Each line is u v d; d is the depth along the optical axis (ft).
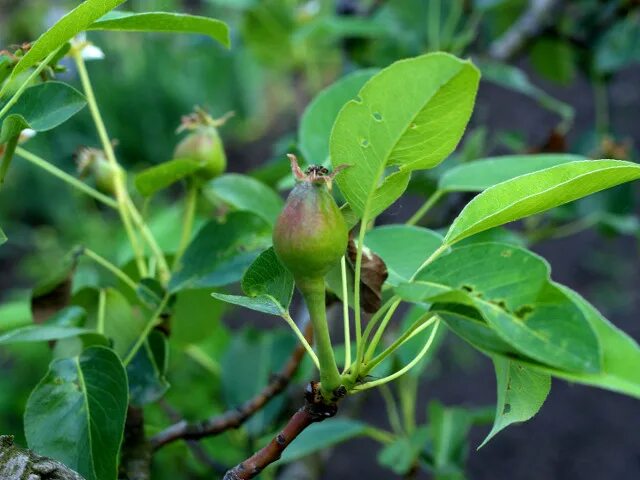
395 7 2.52
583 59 2.61
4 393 3.46
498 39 2.72
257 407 1.48
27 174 6.02
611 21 2.47
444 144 1.09
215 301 1.61
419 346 1.60
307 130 1.53
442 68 1.04
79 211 6.12
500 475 4.25
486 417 1.95
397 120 1.08
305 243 1.08
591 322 1.05
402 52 2.49
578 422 4.58
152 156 6.75
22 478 1.14
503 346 1.08
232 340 1.89
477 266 1.10
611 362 1.03
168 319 1.42
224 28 1.30
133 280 1.59
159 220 1.83
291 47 2.99
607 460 4.28
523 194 1.14
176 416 1.77
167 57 6.94
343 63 2.86
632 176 1.10
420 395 4.67
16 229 6.03
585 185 1.10
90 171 1.48
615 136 2.53
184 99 6.91
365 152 1.11
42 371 3.63
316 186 1.09
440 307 1.11
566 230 2.22
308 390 1.15
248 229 1.42
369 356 1.14
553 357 1.03
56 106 1.27
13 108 1.27
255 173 1.84
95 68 6.61
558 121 5.88
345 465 4.29
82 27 1.20
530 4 2.68
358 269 1.12
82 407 1.24
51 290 1.43
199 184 1.51
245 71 7.33
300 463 2.08
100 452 1.23
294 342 1.88
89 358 1.27
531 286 1.07
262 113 7.84
